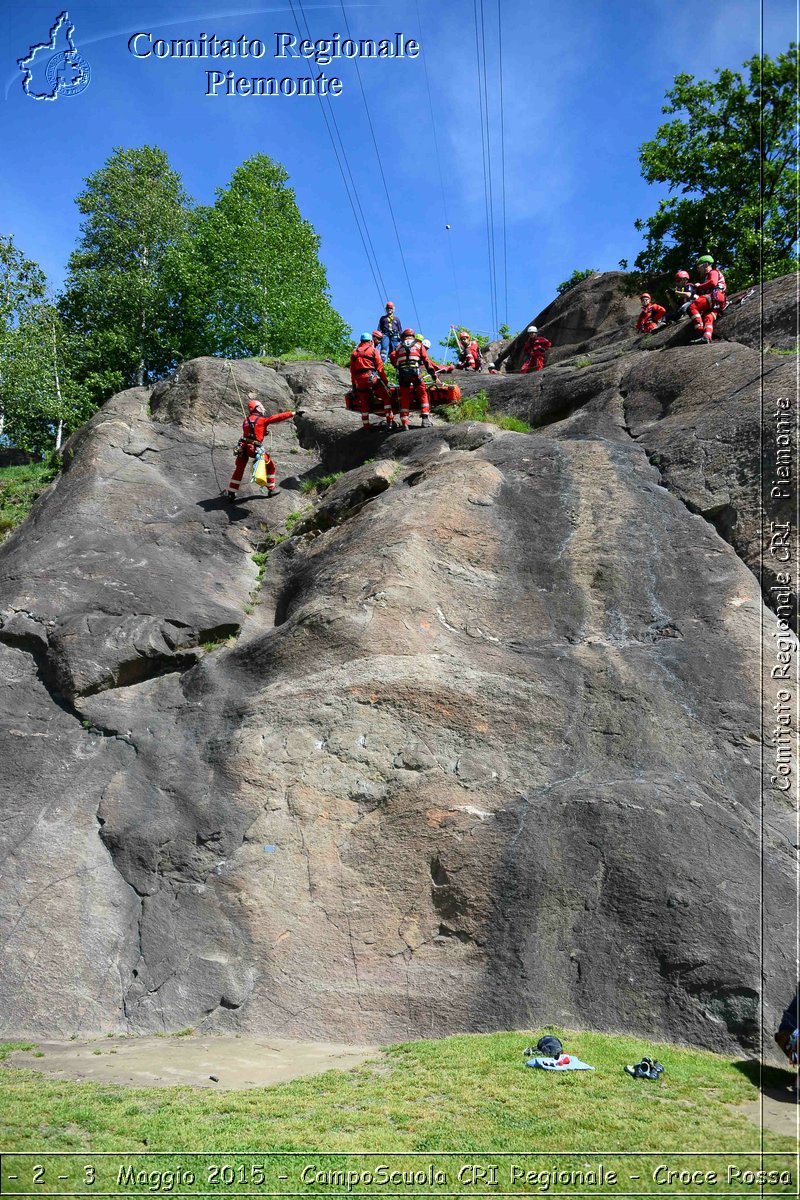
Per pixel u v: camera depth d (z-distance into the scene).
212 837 8.08
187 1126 5.00
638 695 8.58
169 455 14.55
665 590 9.78
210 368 16.19
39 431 29.81
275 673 9.55
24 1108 5.23
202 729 9.23
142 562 11.74
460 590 9.98
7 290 26.25
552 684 8.80
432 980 6.91
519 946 6.86
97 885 7.95
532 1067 5.69
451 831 7.65
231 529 12.91
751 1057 5.96
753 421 10.96
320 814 8.06
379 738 8.43
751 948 6.43
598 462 11.63
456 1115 5.11
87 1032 6.96
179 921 7.61
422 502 10.99
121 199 33.00
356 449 14.55
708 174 23.27
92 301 33.09
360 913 7.39
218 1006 7.05
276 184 32.88
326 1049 6.50
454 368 20.45
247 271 31.09
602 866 7.11
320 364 17.70
